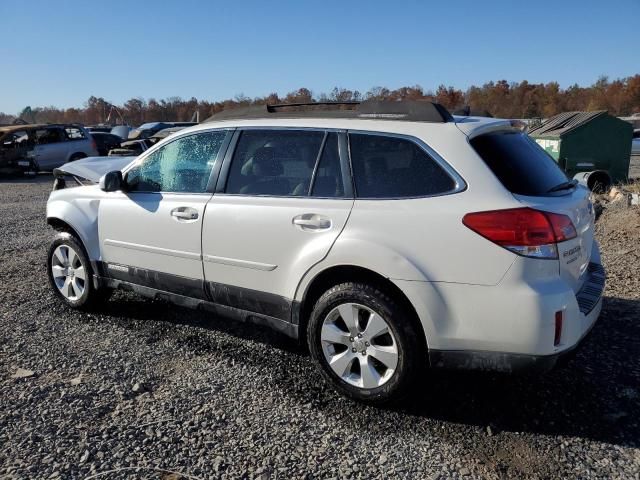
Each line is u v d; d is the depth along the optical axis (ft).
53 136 65.16
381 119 11.85
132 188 15.28
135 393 12.01
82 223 16.12
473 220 10.17
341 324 11.70
